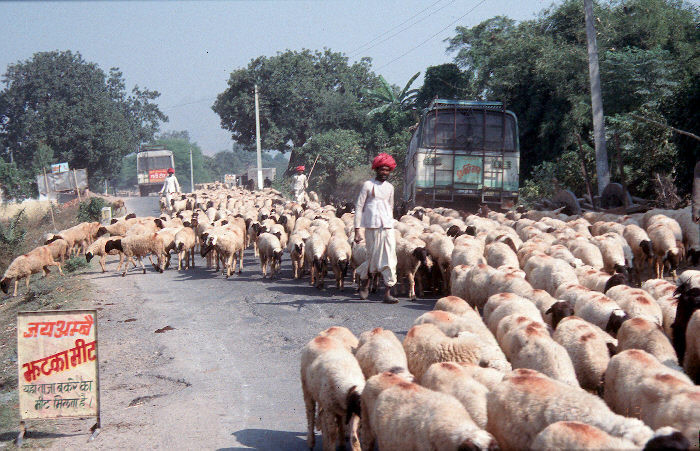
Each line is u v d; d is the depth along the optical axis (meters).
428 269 12.10
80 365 6.49
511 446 4.90
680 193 21.30
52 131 74.88
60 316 6.47
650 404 5.15
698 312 6.61
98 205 35.78
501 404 5.00
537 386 4.92
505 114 21.64
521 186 32.69
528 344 6.41
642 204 19.53
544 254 10.68
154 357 9.02
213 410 6.98
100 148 77.81
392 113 53.16
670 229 12.71
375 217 11.60
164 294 13.59
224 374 8.17
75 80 79.50
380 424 5.06
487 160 21.36
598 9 34.72
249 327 10.44
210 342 9.64
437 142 21.53
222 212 24.41
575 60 30.73
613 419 4.40
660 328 6.62
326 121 61.09
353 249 13.28
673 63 26.69
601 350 6.46
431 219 18.92
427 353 6.38
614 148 24.47
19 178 61.19
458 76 46.78
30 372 6.43
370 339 6.42
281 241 17.25
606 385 5.89
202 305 12.29
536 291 8.81
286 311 11.41
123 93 98.38
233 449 5.98
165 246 16.97
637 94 26.77
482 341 6.41
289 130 63.69
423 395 4.94
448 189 21.44
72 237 20.80
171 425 6.58
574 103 30.55
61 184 37.41
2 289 16.64
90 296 13.66
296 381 7.84
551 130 31.39
